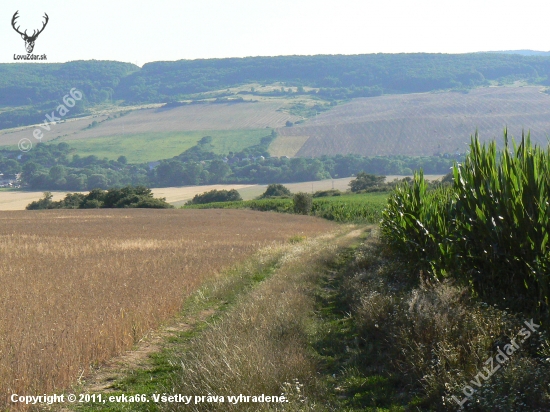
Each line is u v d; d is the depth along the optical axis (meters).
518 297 9.16
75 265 18.73
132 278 15.47
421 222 14.17
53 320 10.11
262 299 12.05
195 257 21.61
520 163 9.34
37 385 7.23
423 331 8.11
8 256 21.78
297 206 68.31
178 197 105.69
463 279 10.53
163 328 11.03
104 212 67.69
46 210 71.50
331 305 13.06
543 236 8.45
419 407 6.86
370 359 8.68
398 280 14.25
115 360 9.02
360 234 36.75
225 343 7.93
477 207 9.73
